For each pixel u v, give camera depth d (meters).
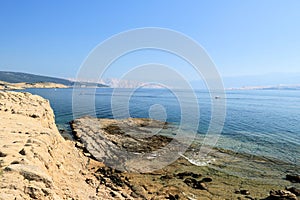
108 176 16.03
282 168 19.64
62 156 14.59
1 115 16.16
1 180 6.69
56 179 10.49
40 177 7.38
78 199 10.33
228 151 24.42
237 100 110.81
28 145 10.16
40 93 106.38
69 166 14.52
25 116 17.34
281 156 23.02
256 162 21.09
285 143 28.44
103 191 12.88
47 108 23.48
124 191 13.95
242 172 18.53
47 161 9.87
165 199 13.27
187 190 14.77
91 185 13.45
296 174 18.22
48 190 7.13
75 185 12.01
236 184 16.19
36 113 18.52
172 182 15.95
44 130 14.31
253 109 70.25
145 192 14.04
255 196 14.42
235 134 33.53
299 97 141.00
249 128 38.50
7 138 11.01
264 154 23.62
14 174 7.08
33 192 6.75
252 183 16.44
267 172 18.67
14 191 6.40
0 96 22.39
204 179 16.75
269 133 34.59
